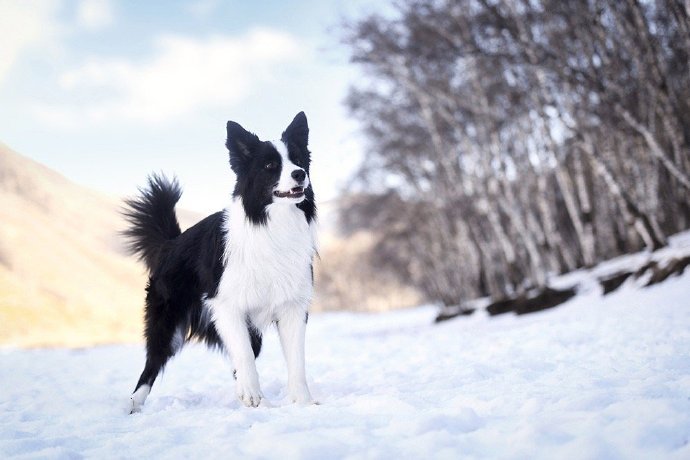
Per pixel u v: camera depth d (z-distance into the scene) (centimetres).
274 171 511
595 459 262
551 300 1552
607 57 1545
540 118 1841
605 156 1802
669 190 1912
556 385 447
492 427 332
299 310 533
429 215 3025
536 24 1752
